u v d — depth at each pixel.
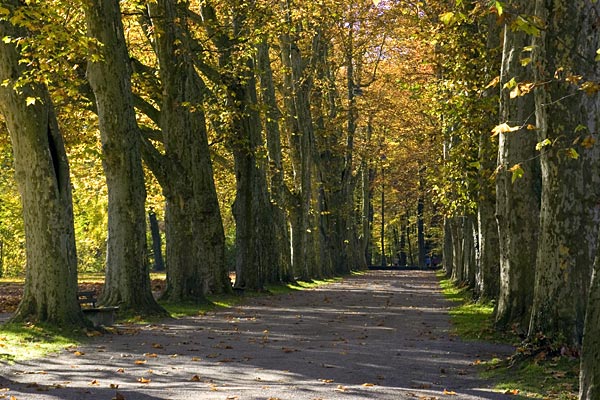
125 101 22.80
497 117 23.86
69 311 17.92
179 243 28.11
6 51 17.45
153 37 29.22
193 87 28.94
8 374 12.06
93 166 38.75
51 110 18.08
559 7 12.61
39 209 17.86
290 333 19.31
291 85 48.56
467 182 26.91
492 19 24.06
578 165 13.08
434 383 12.07
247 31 33.41
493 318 20.36
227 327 20.64
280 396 10.19
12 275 63.06
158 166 27.97
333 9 34.97
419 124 46.41
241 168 36.97
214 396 10.11
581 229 13.19
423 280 56.38
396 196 82.00
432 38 26.03
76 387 10.87
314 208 55.16
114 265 22.73
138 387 10.95
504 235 19.11
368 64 56.62
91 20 22.27
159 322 21.61
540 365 12.81
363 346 16.59
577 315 13.19
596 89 8.62
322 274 57.69
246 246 36.94
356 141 65.56
